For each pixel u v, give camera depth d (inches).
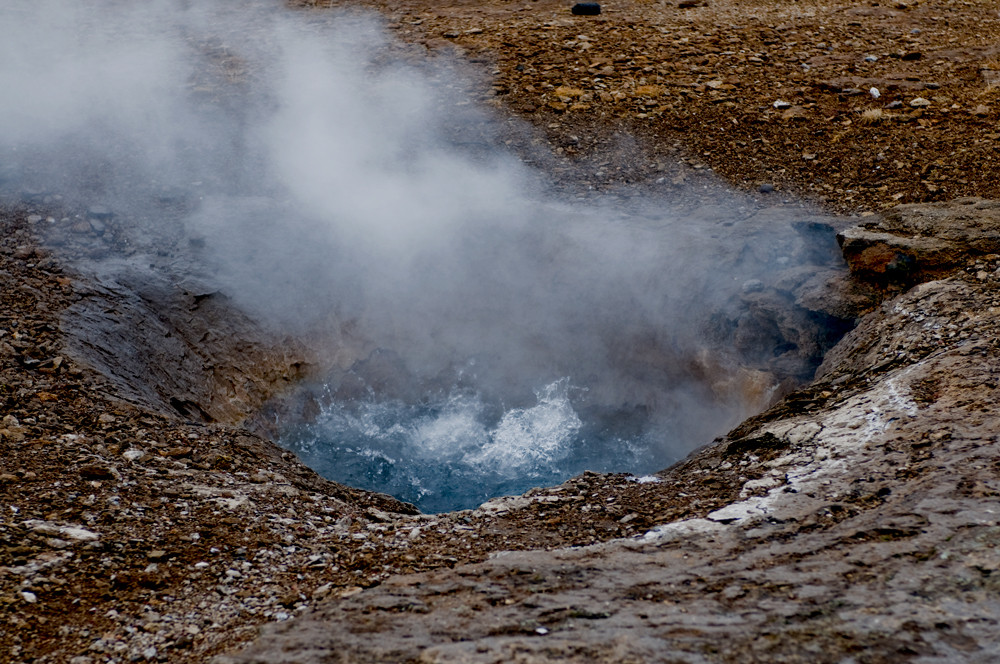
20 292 230.8
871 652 101.6
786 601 114.9
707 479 169.0
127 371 219.9
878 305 223.1
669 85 365.1
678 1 463.5
